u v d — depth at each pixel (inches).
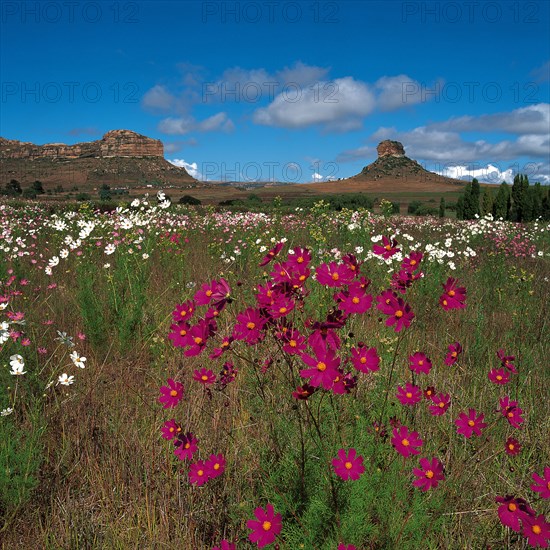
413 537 76.6
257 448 99.6
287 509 81.0
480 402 118.9
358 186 6432.1
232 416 110.1
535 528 59.0
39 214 509.7
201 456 98.6
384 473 81.0
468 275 269.9
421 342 160.1
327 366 65.0
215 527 84.2
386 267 223.9
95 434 108.9
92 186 7106.3
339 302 71.2
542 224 561.0
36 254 283.9
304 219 430.0
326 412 96.7
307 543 73.5
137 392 125.5
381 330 152.0
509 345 160.2
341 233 350.9
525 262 330.6
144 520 86.7
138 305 164.7
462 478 90.0
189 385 127.9
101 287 193.5
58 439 107.3
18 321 121.6
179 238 302.8
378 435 87.7
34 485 90.4
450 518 82.7
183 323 74.2
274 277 72.4
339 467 66.8
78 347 154.2
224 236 376.8
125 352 155.4
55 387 125.0
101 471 97.3
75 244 226.4
